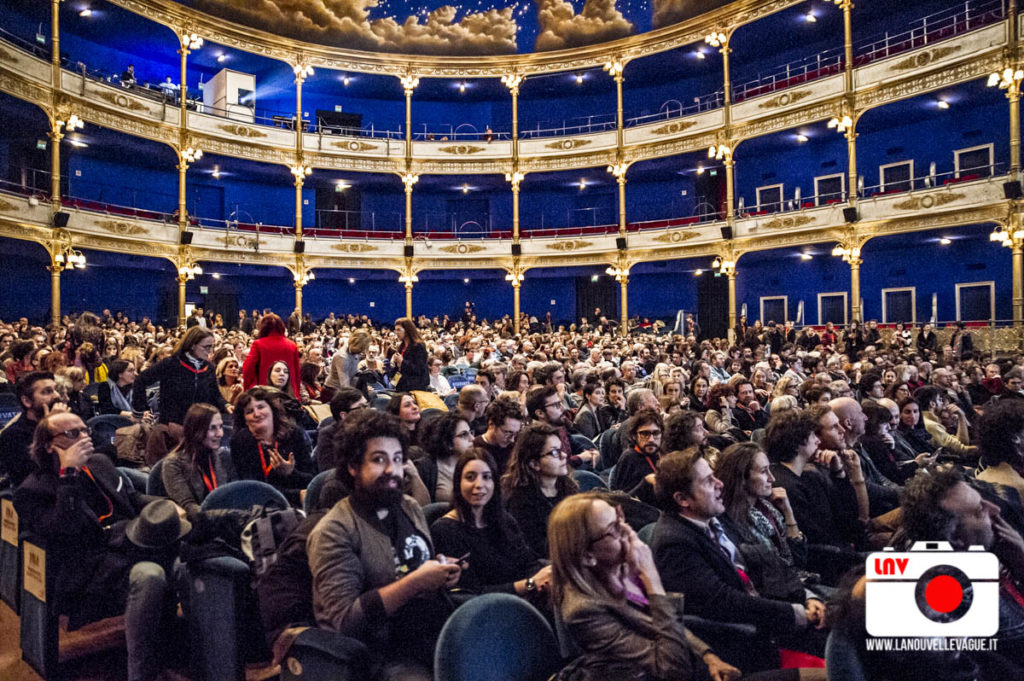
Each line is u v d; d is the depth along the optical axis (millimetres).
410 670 3035
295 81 30891
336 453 3131
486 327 28469
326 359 13375
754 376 10570
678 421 5066
